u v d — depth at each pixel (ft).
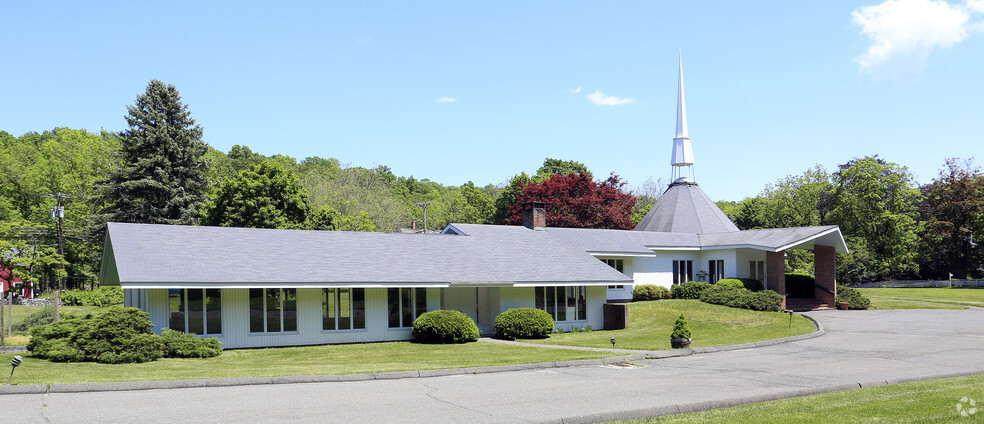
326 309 85.30
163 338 67.82
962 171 237.86
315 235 95.91
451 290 102.99
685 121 167.43
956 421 33.96
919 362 63.93
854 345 79.30
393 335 89.25
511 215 207.62
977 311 123.85
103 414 37.60
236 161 314.14
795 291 137.59
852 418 35.47
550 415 37.93
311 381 51.13
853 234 227.40
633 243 136.26
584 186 198.49
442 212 308.60
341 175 237.86
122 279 70.08
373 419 36.83
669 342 84.53
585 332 101.65
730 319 108.06
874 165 222.28
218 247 84.33
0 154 249.34
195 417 37.01
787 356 69.92
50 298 178.91
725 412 38.88
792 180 260.21
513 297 99.45
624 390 47.01
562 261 107.55
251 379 49.83
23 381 47.01
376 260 91.50
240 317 79.97
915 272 244.01
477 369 57.16
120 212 171.12
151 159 173.58
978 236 224.53
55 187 234.79
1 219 218.18
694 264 145.38
